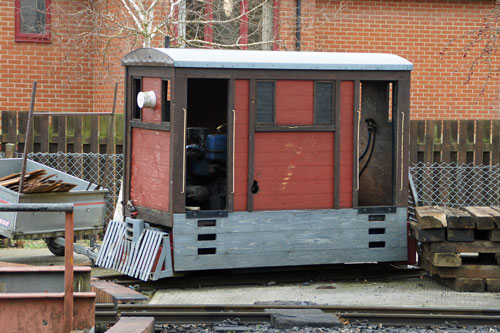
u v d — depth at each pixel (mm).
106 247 9875
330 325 7402
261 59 9453
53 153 12359
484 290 9531
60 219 10023
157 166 9461
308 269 10312
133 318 6977
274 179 9578
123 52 14469
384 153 10633
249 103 9391
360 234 9930
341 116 9812
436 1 16266
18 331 6188
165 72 9211
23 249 11953
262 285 9828
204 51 9562
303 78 9602
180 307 7984
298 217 9672
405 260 10102
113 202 12453
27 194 9617
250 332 7215
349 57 10000
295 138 9641
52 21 15195
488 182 13375
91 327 6195
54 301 6207
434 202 13266
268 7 14977
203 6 13828
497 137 13328
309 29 15320
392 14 16109
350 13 15930
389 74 10000
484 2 16438
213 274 10000
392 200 10242
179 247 9164
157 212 9406
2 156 12234
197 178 10102
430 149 13188
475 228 9539
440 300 9016
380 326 7648
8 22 15031
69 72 15414
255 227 9492
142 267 9219
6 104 15133
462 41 16422
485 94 16609
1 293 6297
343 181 9867
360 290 9516
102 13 13781
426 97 16375
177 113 9070
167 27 12648
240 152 9406
